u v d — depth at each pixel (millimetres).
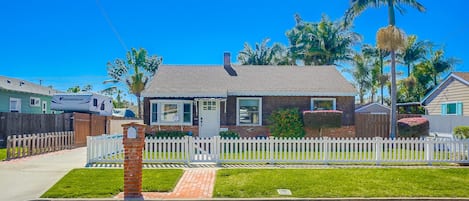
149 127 21859
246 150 13820
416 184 10125
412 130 20875
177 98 22000
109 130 27141
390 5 22828
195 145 13727
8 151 14469
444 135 20953
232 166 13094
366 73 47625
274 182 10203
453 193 9289
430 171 11891
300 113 21984
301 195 9039
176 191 9484
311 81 23453
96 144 13578
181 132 21469
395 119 21938
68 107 29609
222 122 22125
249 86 22578
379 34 21984
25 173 11594
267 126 22188
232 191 9367
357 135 22547
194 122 22031
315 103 22531
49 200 8680
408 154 13852
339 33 38812
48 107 35031
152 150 13648
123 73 49250
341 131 22281
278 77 24031
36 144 16344
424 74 41344
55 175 11305
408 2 22688
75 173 11383
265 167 12852
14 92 29297
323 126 20953
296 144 14742
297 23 42938
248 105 22406
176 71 24547
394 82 22141
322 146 14016
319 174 11289
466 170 12148
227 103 22297
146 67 48750
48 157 15391
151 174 11305
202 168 12680
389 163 13711
